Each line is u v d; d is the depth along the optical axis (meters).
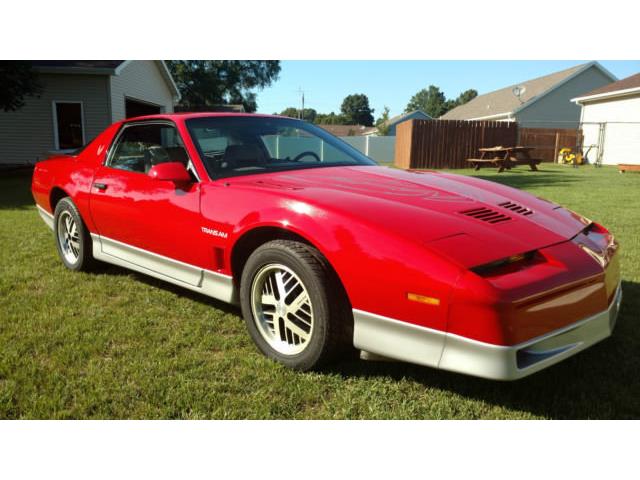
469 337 2.06
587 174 16.50
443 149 22.17
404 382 2.49
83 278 4.25
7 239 5.89
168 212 3.28
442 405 2.30
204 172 3.19
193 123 3.50
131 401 2.33
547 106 31.89
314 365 2.54
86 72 16.55
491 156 22.58
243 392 2.41
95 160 4.18
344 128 85.50
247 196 2.85
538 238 2.39
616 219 6.75
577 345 2.25
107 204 3.84
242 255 2.98
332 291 2.44
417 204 2.58
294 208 2.59
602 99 25.75
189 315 3.40
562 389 2.42
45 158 5.12
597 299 2.31
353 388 2.44
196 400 2.34
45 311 3.46
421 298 2.15
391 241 2.25
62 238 4.59
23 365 2.68
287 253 2.54
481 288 2.03
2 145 17.38
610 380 2.49
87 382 2.49
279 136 3.70
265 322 2.81
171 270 3.40
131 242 3.71
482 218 2.50
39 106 17.20
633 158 22.86
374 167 3.63
